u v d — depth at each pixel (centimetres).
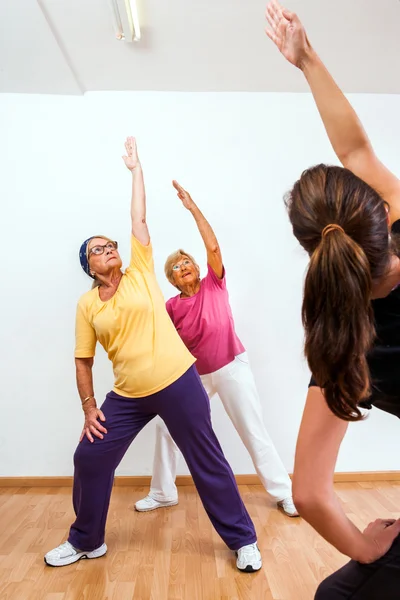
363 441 318
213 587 186
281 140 325
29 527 246
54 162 318
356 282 62
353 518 253
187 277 266
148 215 317
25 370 314
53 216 316
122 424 208
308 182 73
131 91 321
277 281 319
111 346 210
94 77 305
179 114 322
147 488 309
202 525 248
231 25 254
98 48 274
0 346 314
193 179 320
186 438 205
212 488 205
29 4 233
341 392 65
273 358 317
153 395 204
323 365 64
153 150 320
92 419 208
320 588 84
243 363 268
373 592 78
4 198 316
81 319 220
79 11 242
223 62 291
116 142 319
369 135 330
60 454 313
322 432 72
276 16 96
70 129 319
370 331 64
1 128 318
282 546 221
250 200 321
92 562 208
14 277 314
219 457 208
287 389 317
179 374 205
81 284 315
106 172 317
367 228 68
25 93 318
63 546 209
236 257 319
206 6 239
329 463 72
